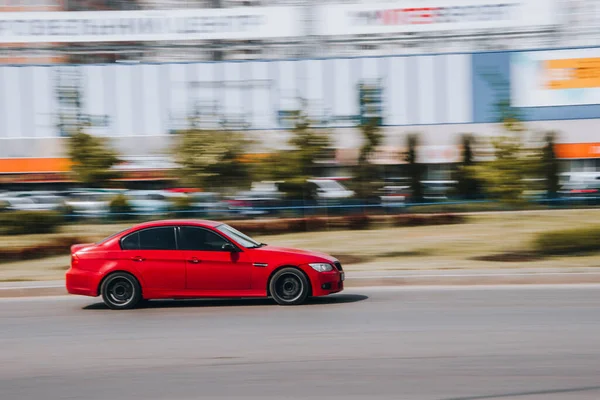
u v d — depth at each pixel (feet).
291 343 29.40
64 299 44.70
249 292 39.24
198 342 30.14
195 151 98.84
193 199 99.71
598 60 136.77
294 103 140.77
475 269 50.08
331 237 76.43
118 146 134.10
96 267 39.75
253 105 142.31
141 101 144.36
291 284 39.09
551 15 146.72
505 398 21.38
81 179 113.19
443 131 138.92
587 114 137.28
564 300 38.60
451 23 149.48
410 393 22.02
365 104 135.13
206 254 39.45
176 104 143.74
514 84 138.31
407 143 123.54
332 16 151.43
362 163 109.09
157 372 25.40
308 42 150.30
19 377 25.43
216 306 39.99
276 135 105.70
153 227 40.37
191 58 153.89
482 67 138.82
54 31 156.87
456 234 74.69
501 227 79.56
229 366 25.95
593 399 21.15
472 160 118.01
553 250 57.31
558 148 102.73
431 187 121.19
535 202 96.94
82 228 90.02
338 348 28.30
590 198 98.94
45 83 144.36
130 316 37.37
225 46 153.07
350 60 140.26
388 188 116.47
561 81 137.49
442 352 27.22
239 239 40.73
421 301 39.42
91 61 155.53
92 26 156.35
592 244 57.31
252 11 153.38
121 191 108.68
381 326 32.48
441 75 139.03
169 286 39.37
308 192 100.58
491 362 25.58
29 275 54.13
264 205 99.71
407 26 150.10
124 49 153.58
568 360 25.64
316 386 23.04
